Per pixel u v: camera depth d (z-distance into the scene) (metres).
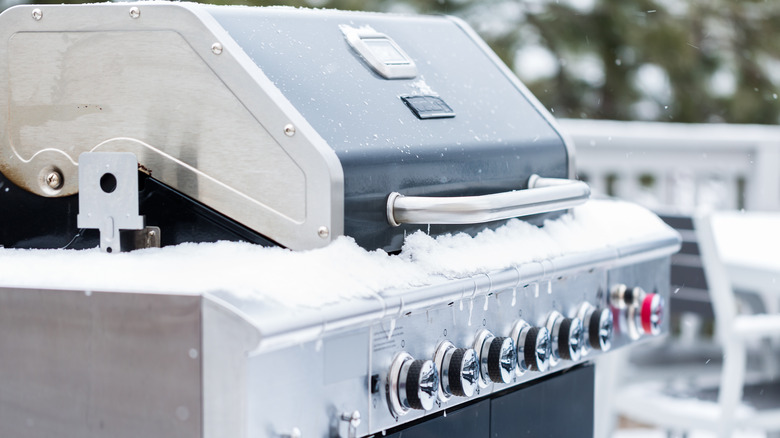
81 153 1.47
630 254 1.91
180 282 1.23
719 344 5.54
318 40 1.65
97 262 1.36
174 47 1.46
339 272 1.33
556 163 1.95
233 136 1.43
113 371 1.24
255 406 1.18
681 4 8.38
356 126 1.50
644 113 8.51
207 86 1.44
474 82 1.92
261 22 1.58
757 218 3.43
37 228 1.57
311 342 1.26
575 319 1.75
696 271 3.70
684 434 3.16
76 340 1.26
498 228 1.72
